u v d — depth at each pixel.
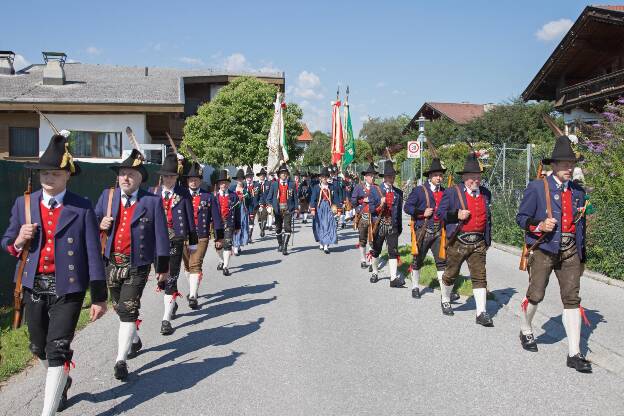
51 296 4.50
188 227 7.32
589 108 21.17
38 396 5.07
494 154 19.86
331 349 6.28
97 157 25.12
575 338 5.68
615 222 9.84
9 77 29.06
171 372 5.64
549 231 5.79
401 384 5.23
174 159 7.29
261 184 18.00
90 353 6.23
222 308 8.34
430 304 8.40
